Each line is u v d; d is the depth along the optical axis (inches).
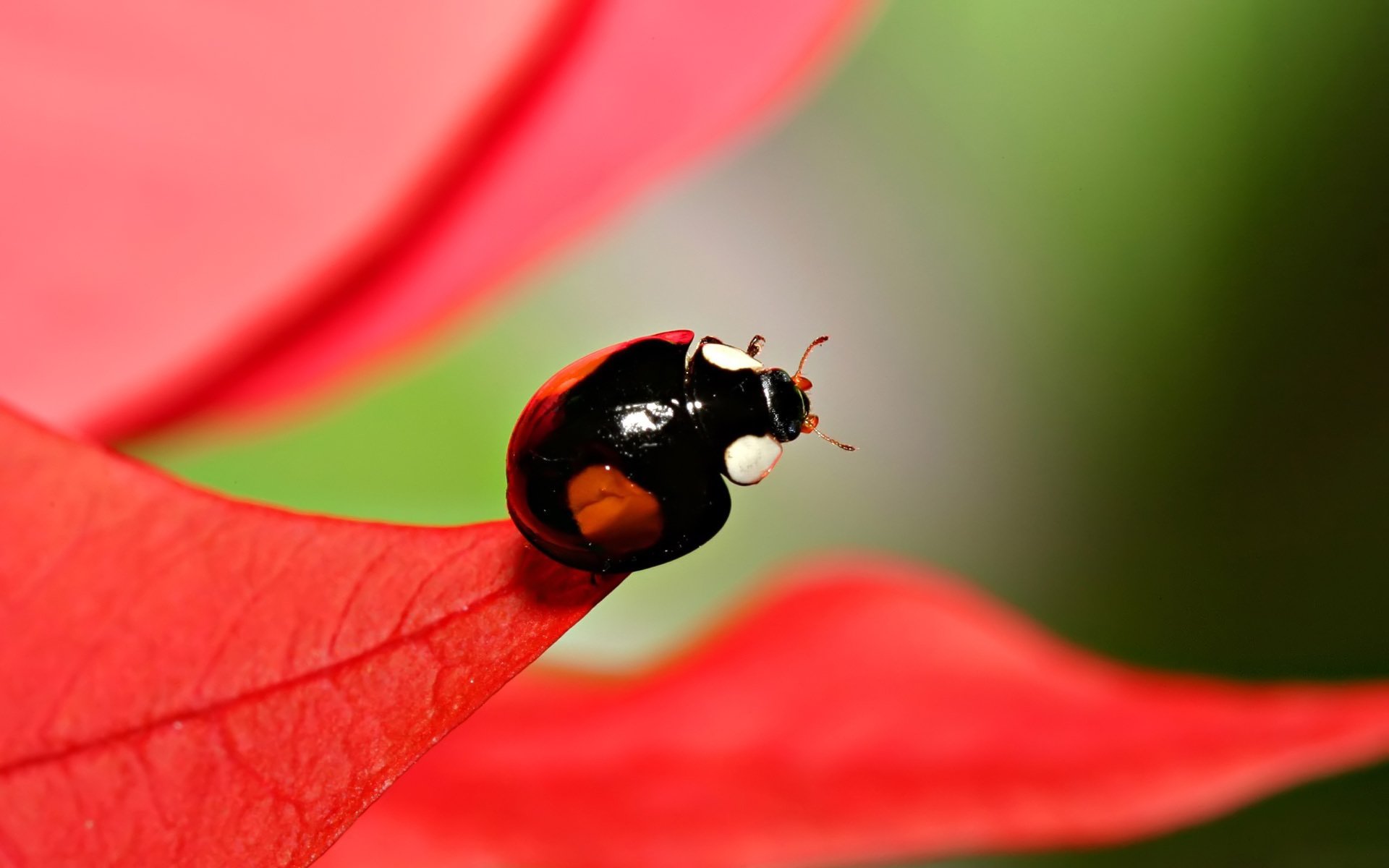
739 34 2.8
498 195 2.8
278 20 2.7
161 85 2.7
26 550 2.2
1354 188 3.7
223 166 2.7
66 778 2.2
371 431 3.2
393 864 2.7
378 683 2.2
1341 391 3.7
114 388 2.7
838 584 2.9
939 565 3.7
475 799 2.8
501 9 2.8
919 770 2.8
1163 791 2.8
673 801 2.8
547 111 2.8
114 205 2.7
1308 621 3.5
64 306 2.7
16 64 2.7
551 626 2.2
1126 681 2.8
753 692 2.8
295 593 2.2
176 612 2.2
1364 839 3.1
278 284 2.7
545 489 2.4
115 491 2.2
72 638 2.2
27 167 2.7
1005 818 2.8
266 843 2.2
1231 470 3.7
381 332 2.8
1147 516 3.7
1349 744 2.8
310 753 2.2
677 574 3.6
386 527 2.2
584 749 2.8
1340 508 3.6
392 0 2.8
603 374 2.4
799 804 2.8
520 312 3.4
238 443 3.1
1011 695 2.8
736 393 2.4
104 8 2.7
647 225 3.7
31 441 2.2
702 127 2.8
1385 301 3.7
